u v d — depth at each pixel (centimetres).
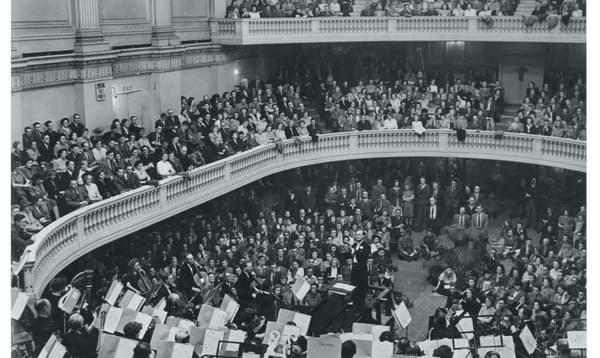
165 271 1953
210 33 3009
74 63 2216
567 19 2862
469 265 2383
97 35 2275
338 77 3247
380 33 3088
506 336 1549
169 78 2725
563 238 2245
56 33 2153
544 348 1695
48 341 1234
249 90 2845
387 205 2664
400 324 1688
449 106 2930
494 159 2844
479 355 1527
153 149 2252
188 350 1282
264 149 2609
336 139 2859
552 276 2050
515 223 2770
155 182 2072
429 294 2359
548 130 2731
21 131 2002
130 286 1677
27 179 1738
